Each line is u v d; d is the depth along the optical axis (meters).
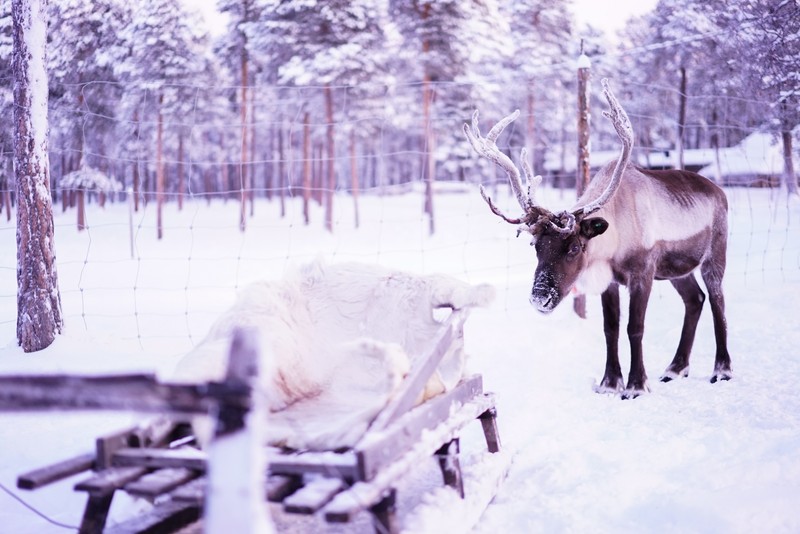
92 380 1.74
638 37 40.38
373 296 3.50
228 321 3.05
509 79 35.94
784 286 8.77
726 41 12.58
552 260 5.16
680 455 3.88
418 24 27.25
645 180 5.83
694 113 29.11
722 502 3.11
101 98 25.61
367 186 66.38
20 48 6.43
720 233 6.27
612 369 5.48
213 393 1.65
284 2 28.48
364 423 2.51
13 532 3.02
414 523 2.71
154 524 2.46
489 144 5.41
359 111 28.67
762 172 24.06
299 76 27.98
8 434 4.41
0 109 16.17
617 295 5.64
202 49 32.28
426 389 2.99
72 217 32.34
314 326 3.42
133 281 12.22
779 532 2.89
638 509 3.23
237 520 1.55
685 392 5.30
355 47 27.55
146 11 28.19
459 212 31.67
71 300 9.65
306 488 2.16
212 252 20.02
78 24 22.52
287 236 24.36
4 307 9.21
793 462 3.50
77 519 3.15
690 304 6.05
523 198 5.36
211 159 50.88
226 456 1.61
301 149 49.31
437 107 29.39
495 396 3.68
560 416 4.79
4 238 17.98
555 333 7.20
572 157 47.41
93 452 2.50
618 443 4.14
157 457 2.38
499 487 3.54
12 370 5.63
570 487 3.54
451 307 3.38
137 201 34.78
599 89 36.53
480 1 28.36
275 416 2.79
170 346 6.61
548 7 36.19
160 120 30.12
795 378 5.42
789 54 10.88
